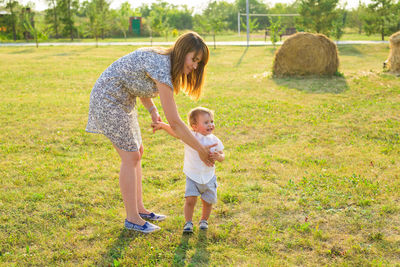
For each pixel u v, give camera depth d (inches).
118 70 126.3
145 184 182.2
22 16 1962.4
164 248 129.5
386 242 130.2
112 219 148.7
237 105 365.7
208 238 135.0
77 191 173.3
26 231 140.0
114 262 119.8
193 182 135.6
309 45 541.0
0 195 167.6
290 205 158.1
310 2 1332.4
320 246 128.4
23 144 243.4
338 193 167.9
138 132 139.4
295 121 303.3
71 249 129.1
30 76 570.9
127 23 1983.3
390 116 309.6
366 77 513.7
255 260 121.4
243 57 914.7
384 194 165.5
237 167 202.1
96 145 245.8
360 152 225.3
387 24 1336.1
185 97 403.9
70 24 2059.5
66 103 373.1
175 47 121.7
